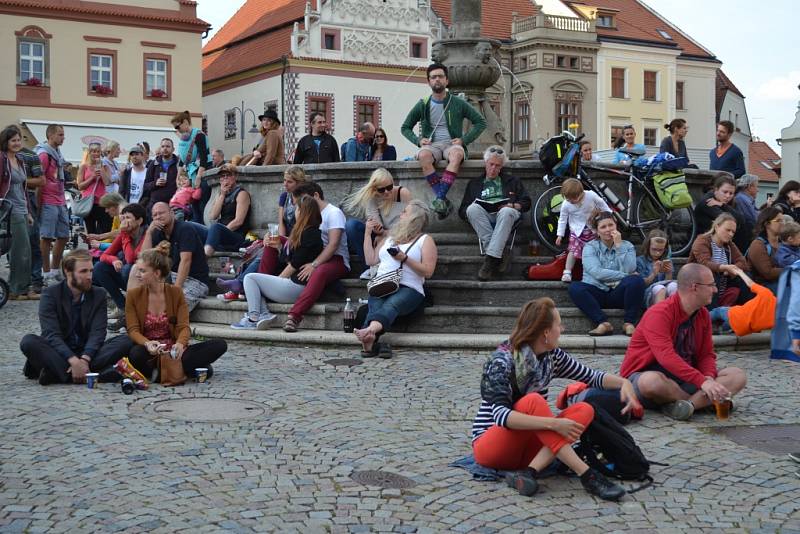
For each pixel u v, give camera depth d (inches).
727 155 633.0
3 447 274.4
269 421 308.0
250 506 226.5
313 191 480.4
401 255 436.5
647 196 528.4
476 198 501.4
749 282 443.2
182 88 2038.6
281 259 484.4
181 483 242.8
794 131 2261.3
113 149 764.0
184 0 2030.0
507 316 461.7
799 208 569.0
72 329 366.6
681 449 281.4
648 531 215.2
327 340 444.1
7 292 599.5
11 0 1872.5
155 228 490.3
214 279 536.7
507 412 242.8
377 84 2309.3
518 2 2652.6
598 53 2623.0
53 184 687.7
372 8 2294.5
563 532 213.9
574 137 512.1
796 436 296.8
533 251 518.6
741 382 321.1
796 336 324.5
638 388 318.3
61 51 1926.7
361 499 233.1
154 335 368.5
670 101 2795.3
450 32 640.4
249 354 428.8
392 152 677.3
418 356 425.1
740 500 236.8
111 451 271.0
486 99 643.5
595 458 249.9
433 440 287.9
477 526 216.5
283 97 2245.3
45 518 215.9
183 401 335.0
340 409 326.0
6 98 1882.4
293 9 2358.5
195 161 692.1
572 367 277.4
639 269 468.4
